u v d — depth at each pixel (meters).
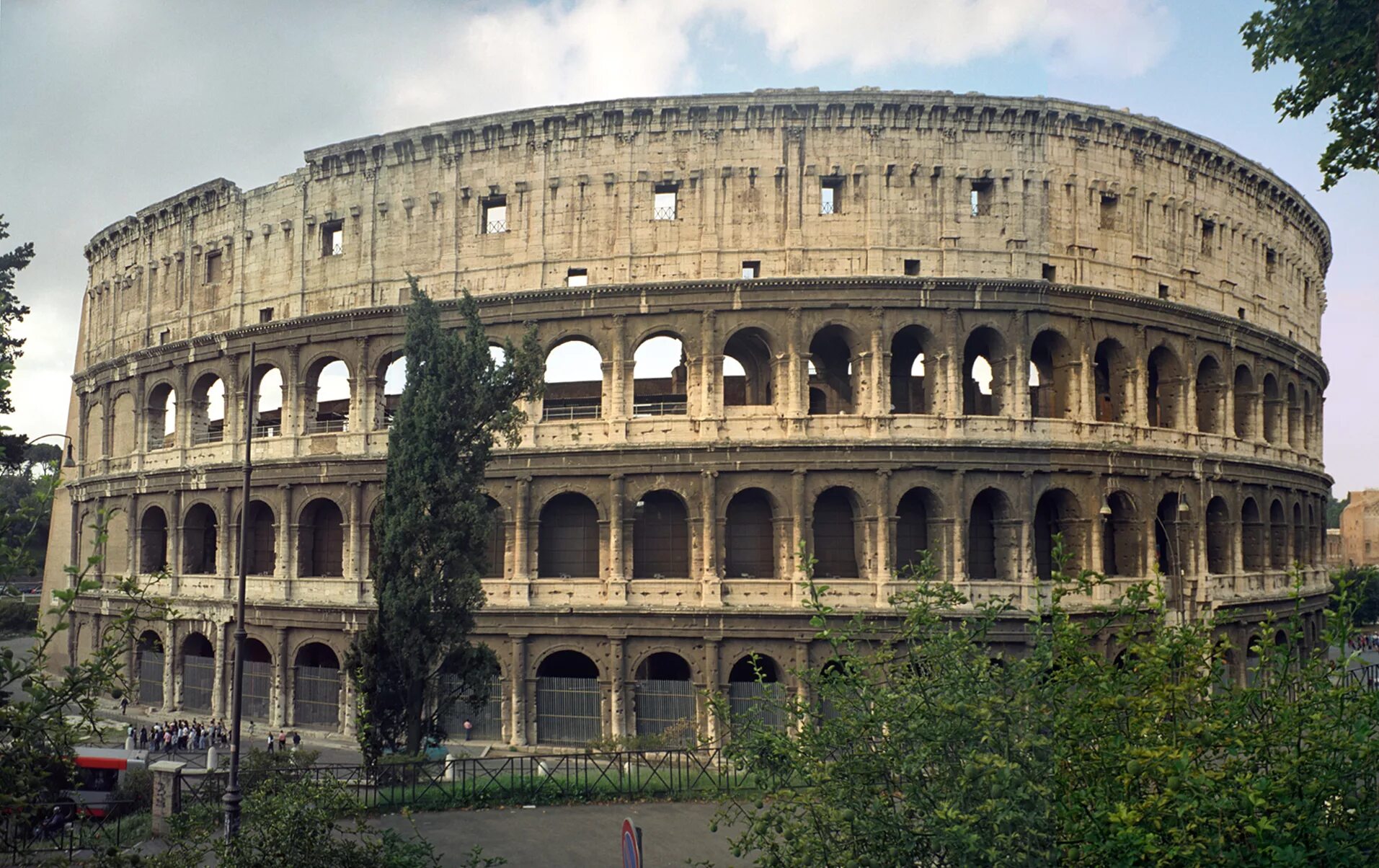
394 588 42.38
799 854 21.88
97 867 26.69
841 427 66.25
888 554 64.81
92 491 88.00
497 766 56.22
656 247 68.38
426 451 42.97
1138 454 70.12
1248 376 82.88
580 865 34.38
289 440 74.75
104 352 91.00
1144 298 71.75
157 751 61.94
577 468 67.25
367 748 41.88
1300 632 23.20
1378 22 29.00
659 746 58.25
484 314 69.31
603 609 65.56
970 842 18.64
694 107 68.12
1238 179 81.25
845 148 68.06
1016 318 67.38
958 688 20.92
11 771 22.72
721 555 65.69
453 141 71.62
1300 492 89.88
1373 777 21.05
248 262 79.44
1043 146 70.25
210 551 84.12
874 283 66.50
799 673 25.00
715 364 67.06
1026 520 65.62
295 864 26.52
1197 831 19.91
